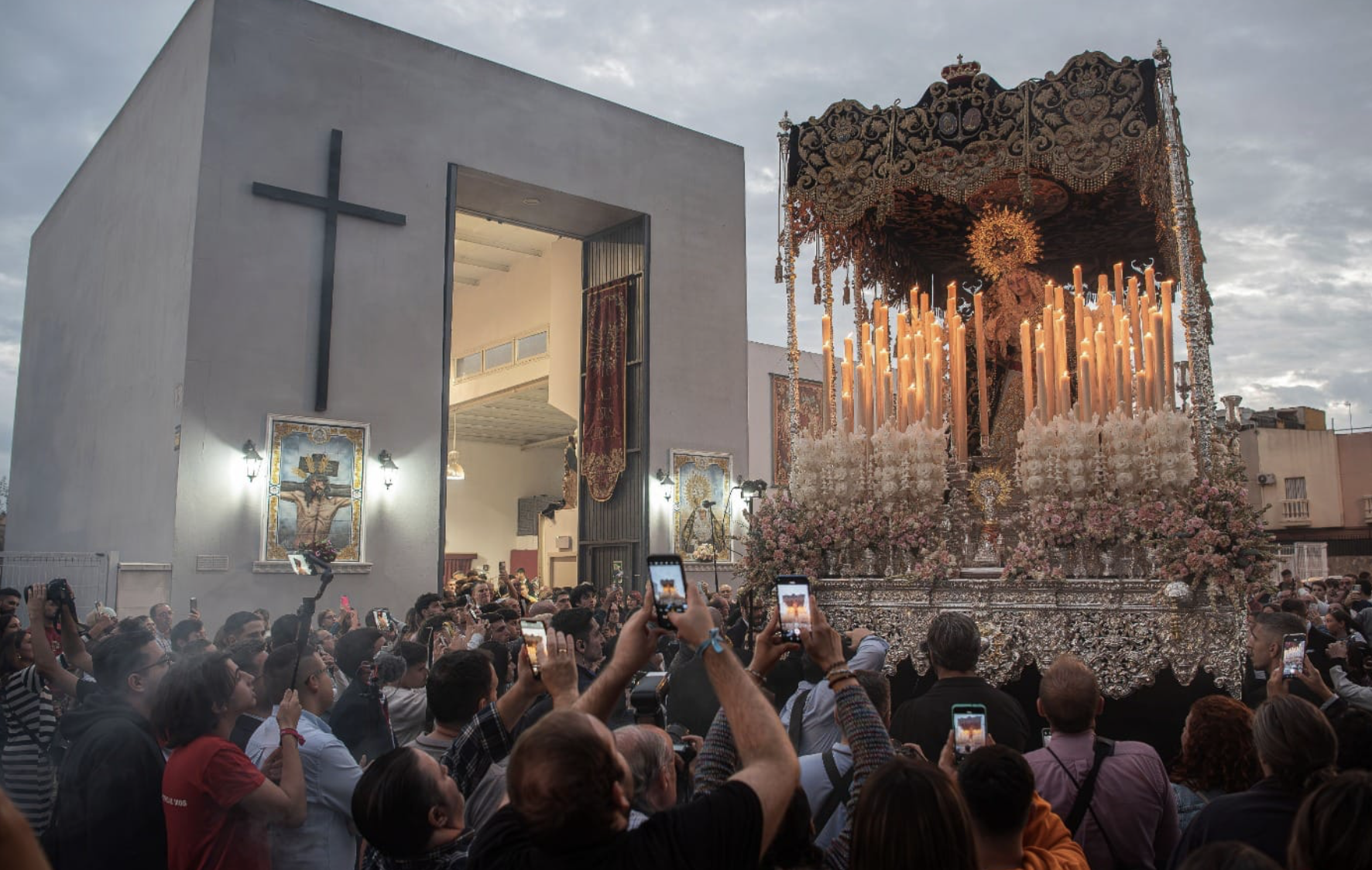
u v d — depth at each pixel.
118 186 24.06
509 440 41.44
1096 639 8.53
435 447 20.75
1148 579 8.37
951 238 13.29
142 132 22.55
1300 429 39.41
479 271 31.30
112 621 10.09
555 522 31.92
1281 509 37.31
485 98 22.27
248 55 19.30
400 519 20.16
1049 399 9.76
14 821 1.40
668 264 24.77
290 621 7.49
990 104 10.59
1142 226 12.38
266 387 18.91
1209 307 10.72
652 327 24.31
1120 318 9.47
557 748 2.14
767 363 31.88
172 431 18.48
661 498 23.81
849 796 3.50
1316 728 3.32
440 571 20.50
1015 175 11.47
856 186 11.21
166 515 18.33
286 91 19.67
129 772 4.21
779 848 2.67
